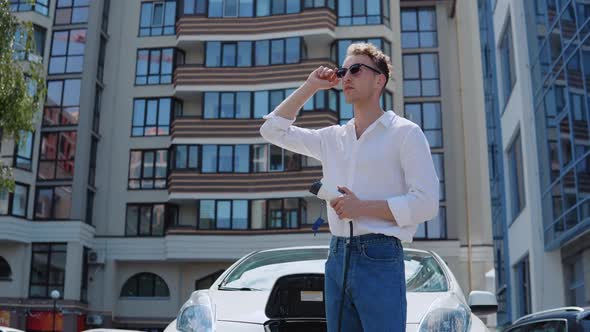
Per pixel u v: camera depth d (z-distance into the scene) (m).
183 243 31.06
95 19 33.44
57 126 32.28
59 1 33.59
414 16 35.28
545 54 14.39
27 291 30.42
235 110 32.41
